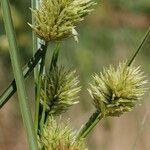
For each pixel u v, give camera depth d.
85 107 0.50
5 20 0.15
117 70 0.19
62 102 0.19
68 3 0.17
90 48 0.50
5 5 0.15
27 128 0.16
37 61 0.17
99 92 0.19
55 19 0.17
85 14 0.17
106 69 0.19
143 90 0.19
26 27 0.49
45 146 0.18
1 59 0.50
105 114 0.18
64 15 0.17
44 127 0.18
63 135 0.18
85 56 0.50
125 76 0.18
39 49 0.17
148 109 0.20
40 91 0.19
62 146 0.17
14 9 0.48
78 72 0.49
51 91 0.19
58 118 0.19
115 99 0.19
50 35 0.17
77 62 0.50
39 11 0.17
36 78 0.18
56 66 0.19
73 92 0.19
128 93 0.18
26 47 0.49
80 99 0.50
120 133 0.86
